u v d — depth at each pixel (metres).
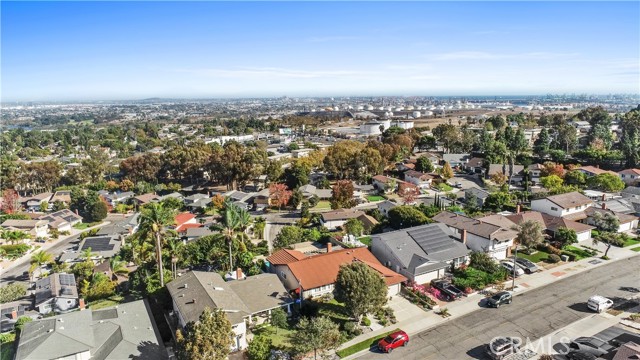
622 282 55.72
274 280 53.06
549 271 59.81
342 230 84.44
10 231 96.50
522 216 75.56
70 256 81.06
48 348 38.16
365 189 123.19
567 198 81.56
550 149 156.12
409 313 49.25
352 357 41.09
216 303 43.97
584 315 47.66
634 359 34.28
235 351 42.94
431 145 185.25
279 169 135.88
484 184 129.00
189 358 35.78
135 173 150.50
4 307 62.91
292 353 41.06
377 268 55.22
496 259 62.09
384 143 165.38
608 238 65.00
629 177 115.94
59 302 61.12
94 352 39.47
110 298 61.09
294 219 101.38
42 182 149.62
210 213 112.88
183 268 67.81
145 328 44.31
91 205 114.50
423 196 116.75
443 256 59.22
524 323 46.34
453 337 44.00
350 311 45.12
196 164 146.50
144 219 55.75
